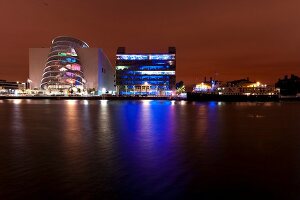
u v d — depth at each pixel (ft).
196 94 587.27
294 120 153.17
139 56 604.08
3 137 87.51
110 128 110.63
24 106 292.61
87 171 49.83
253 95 601.21
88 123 129.39
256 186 42.80
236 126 120.67
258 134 96.07
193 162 56.39
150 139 84.07
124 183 43.91
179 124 126.82
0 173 48.60
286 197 38.96
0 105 314.96
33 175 47.47
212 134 95.20
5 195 39.37
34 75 629.51
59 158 59.21
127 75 604.90
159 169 51.31
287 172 49.80
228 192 40.50
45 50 628.28
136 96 583.17
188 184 43.57
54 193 40.06
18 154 63.05
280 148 71.10
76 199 38.19
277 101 605.73
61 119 149.79
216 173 49.03
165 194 39.78
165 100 561.02
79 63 629.92
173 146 73.00
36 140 81.71
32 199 38.14
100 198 38.50
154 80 603.67
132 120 144.87
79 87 615.16
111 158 59.41
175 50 609.42
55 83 611.06
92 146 72.59
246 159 59.16
